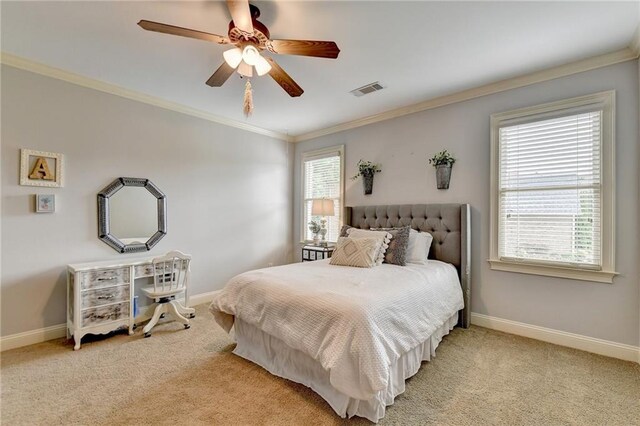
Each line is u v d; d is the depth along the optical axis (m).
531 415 1.77
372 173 4.09
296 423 1.70
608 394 1.96
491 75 2.91
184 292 3.49
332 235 4.66
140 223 3.43
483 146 3.18
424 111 3.63
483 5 1.94
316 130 4.84
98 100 3.12
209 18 2.09
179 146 3.78
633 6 1.92
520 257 2.94
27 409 1.80
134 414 1.77
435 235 3.35
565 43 2.35
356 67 2.76
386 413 1.77
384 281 2.31
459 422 1.71
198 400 1.90
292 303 2.03
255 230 4.68
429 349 2.38
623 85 2.45
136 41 2.38
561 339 2.70
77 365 2.34
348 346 1.68
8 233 2.62
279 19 2.09
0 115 2.57
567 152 2.71
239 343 2.54
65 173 2.91
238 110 3.94
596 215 2.56
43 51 2.53
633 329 2.40
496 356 2.48
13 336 2.63
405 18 2.07
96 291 2.76
